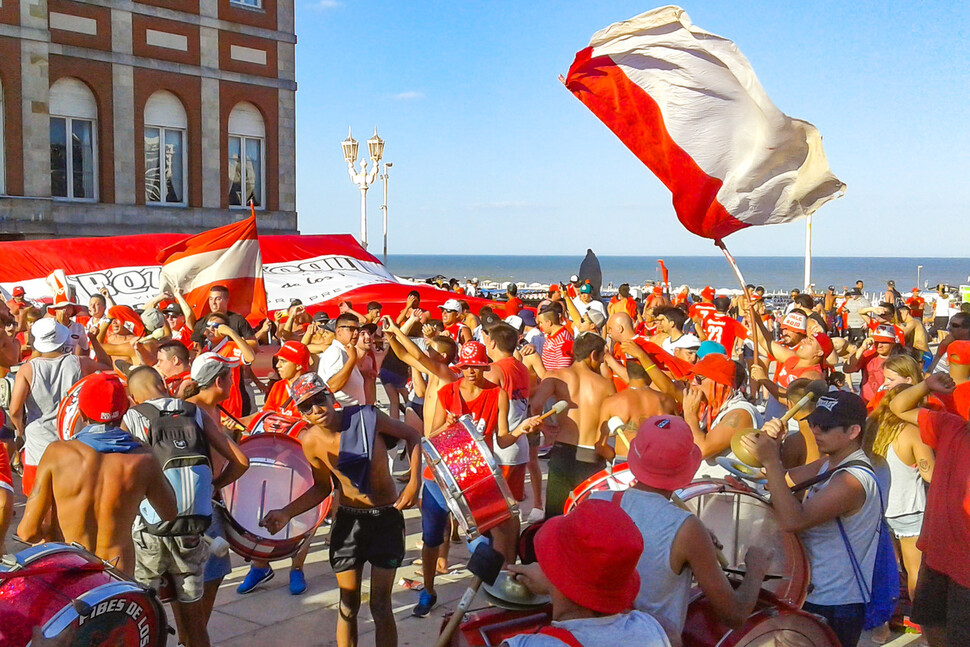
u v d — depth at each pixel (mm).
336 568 4926
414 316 9773
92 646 3420
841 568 3947
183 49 24109
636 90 6562
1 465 4098
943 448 4316
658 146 6566
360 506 4918
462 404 6363
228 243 11781
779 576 3918
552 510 6602
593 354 6559
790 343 9414
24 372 7000
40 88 21469
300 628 5750
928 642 4398
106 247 16625
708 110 6391
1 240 20953
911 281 158250
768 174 6367
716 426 5254
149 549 4496
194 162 24469
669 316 8727
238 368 7879
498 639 3338
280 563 7043
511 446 6676
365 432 4855
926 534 4348
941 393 5176
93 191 23047
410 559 7145
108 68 22781
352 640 4961
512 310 15195
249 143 25953
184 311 10164
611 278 167750
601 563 2627
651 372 6461
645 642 2660
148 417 4590
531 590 3324
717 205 6512
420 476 5023
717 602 3217
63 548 3576
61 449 4156
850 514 3930
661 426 3348
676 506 3346
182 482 4527
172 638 5523
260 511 5328
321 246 19156
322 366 7922
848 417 3941
